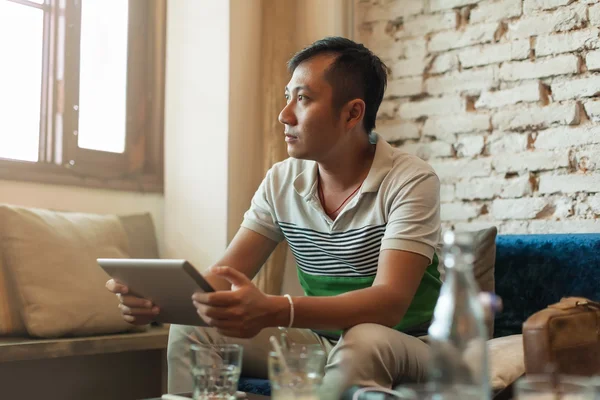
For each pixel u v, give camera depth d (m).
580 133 2.45
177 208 2.82
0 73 2.51
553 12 2.53
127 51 2.90
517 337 1.87
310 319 1.49
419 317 1.79
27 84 2.58
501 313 2.18
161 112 2.93
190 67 2.81
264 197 1.98
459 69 2.73
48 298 2.19
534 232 2.52
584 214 2.42
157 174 2.91
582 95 2.46
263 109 2.79
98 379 2.55
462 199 2.69
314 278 1.92
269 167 2.77
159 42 2.96
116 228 2.55
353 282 1.85
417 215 1.70
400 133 2.85
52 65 2.65
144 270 1.42
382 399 1.24
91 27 2.77
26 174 2.46
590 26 2.46
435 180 1.78
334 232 1.83
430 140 2.78
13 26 2.55
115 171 2.80
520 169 2.56
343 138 1.83
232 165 2.70
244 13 2.75
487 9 2.67
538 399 0.94
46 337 2.17
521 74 2.58
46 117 2.63
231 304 1.41
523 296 2.16
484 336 0.95
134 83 2.92
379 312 1.55
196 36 2.80
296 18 2.90
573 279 2.09
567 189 2.46
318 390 1.08
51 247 2.26
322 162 1.84
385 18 2.92
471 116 2.68
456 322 0.95
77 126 2.69
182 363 1.71
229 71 2.69
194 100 2.79
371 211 1.78
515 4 2.61
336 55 1.83
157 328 2.58
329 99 1.80
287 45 2.83
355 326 1.52
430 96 2.79
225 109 2.70
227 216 2.67
